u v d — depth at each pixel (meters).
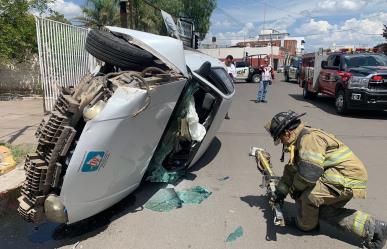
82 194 3.77
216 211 4.64
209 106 5.75
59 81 10.41
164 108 4.39
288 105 14.81
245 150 7.54
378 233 3.64
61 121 3.65
